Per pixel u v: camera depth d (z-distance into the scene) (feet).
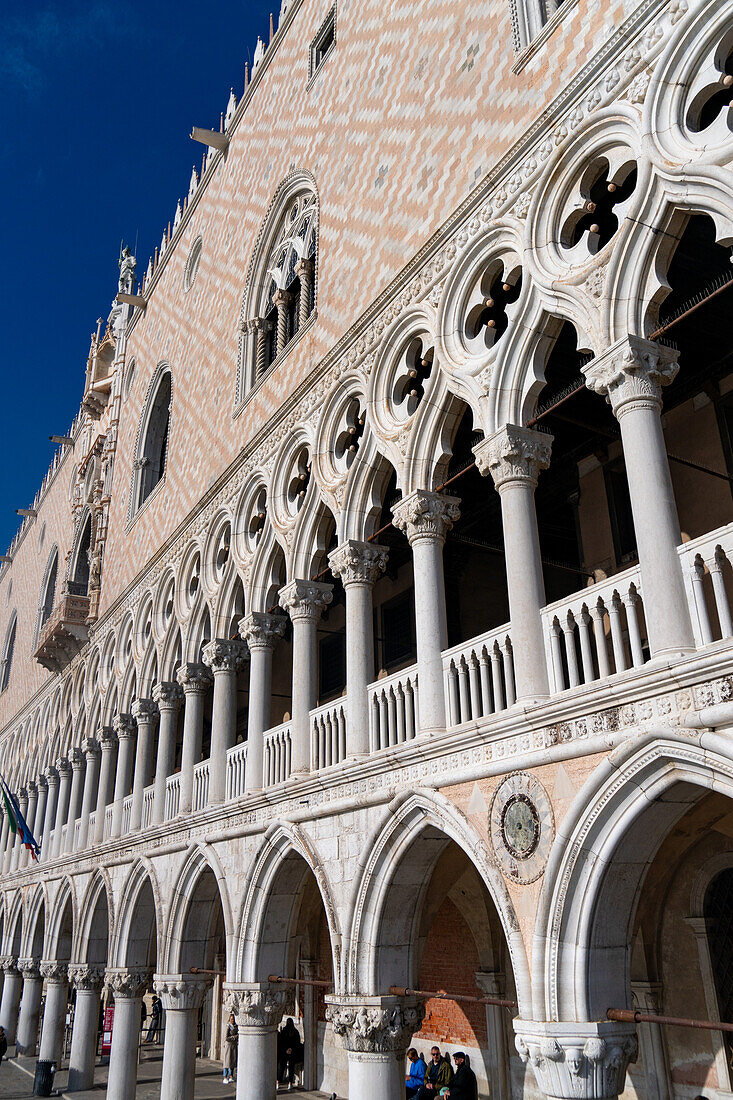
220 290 83.76
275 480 63.41
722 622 29.09
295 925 56.54
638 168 34.12
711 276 44.42
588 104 37.50
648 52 35.01
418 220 49.37
